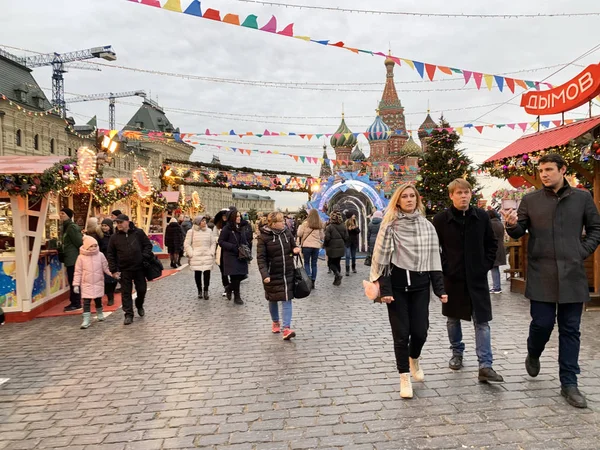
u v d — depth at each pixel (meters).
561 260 4.00
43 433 3.77
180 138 17.05
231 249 9.04
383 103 62.38
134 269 7.82
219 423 3.83
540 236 4.10
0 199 8.71
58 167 8.57
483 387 4.36
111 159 13.30
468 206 4.46
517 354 5.34
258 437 3.56
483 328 4.45
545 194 4.14
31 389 4.78
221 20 5.94
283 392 4.45
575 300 3.94
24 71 47.50
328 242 11.25
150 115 74.56
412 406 3.99
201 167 22.88
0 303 8.12
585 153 7.82
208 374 5.05
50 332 7.29
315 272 11.13
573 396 3.89
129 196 16.17
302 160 19.17
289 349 5.91
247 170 23.50
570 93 8.49
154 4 5.66
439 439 3.41
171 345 6.29
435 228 4.57
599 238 3.99
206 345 6.23
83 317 7.54
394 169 31.23
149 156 65.56
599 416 3.69
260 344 6.20
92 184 11.60
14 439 3.68
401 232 4.14
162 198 20.50
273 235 6.42
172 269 16.31
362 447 3.34
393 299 4.17
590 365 4.84
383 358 5.42
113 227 9.56
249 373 5.04
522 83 8.87
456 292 4.49
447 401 4.07
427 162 19.34
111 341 6.62
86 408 4.25
